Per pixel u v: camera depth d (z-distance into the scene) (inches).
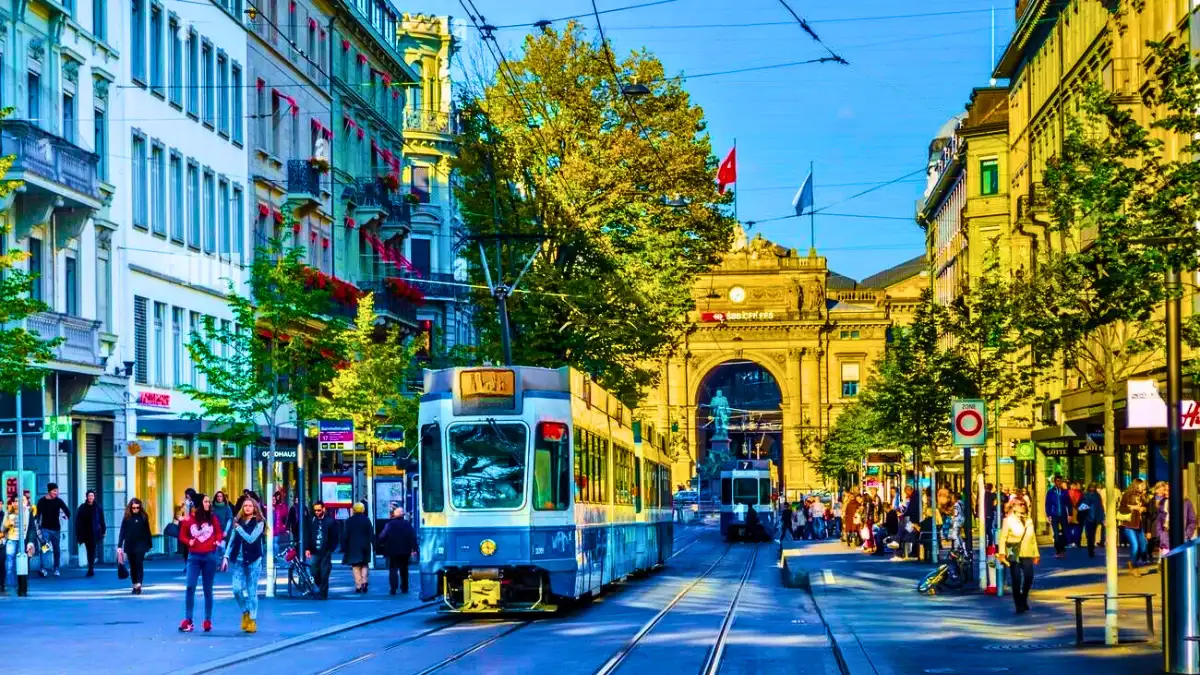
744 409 6884.8
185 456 2223.2
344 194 2925.7
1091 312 1104.8
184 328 2233.0
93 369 1827.0
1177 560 690.8
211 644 949.8
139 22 2087.8
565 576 1190.3
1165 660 697.6
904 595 1336.1
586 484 1269.7
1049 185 1127.0
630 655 893.8
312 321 2482.8
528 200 2209.6
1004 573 1336.1
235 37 2437.3
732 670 817.5
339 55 2942.9
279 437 2532.0
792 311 6496.1
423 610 1262.3
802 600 1398.9
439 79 3634.4
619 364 2235.5
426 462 1196.5
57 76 1814.7
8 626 1078.4
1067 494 1932.8
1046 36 2800.2
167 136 2171.5
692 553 2800.2
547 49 2399.1
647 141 2391.7
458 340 3587.6
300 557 1414.9
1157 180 1050.1
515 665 844.6
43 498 1657.2
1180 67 968.9
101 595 1391.5
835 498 4896.7
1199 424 936.3
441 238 3526.1
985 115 3570.4
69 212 1823.3
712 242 2513.5
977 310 1785.2
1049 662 791.7
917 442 2063.2
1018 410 3120.1
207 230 2336.4
